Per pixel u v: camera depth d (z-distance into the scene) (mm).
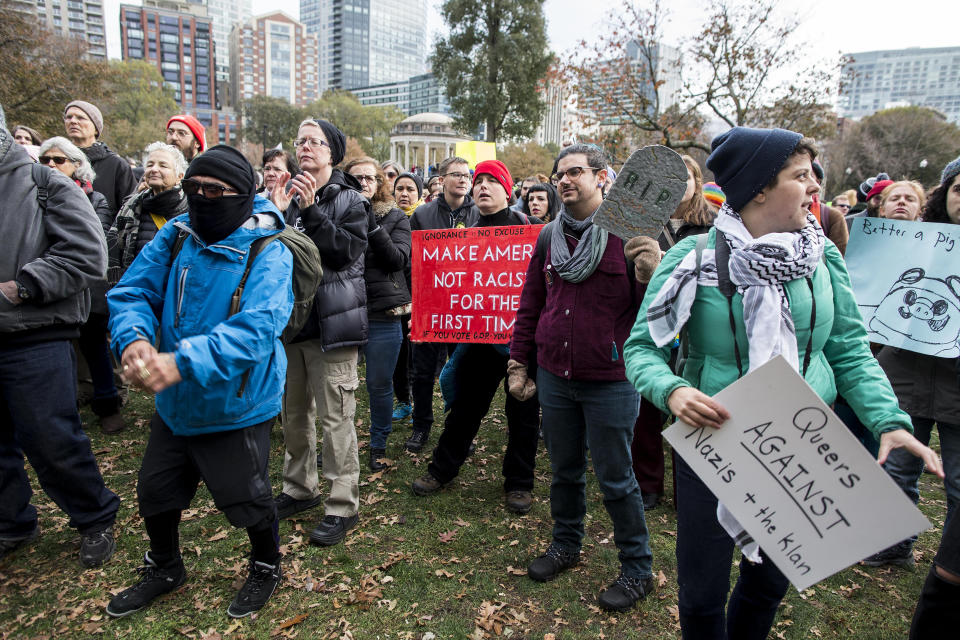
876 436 1544
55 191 2625
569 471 2742
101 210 4234
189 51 157125
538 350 2707
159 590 2527
